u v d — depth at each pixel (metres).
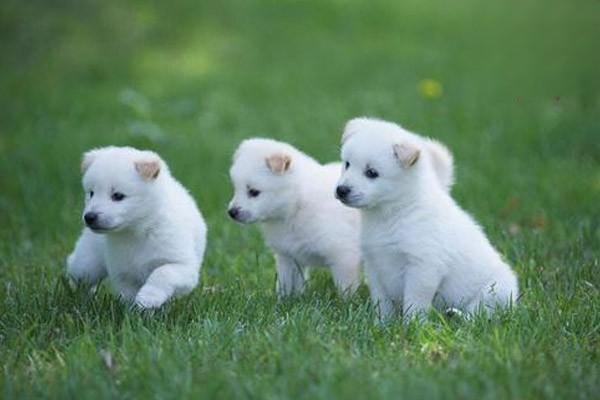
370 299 9.74
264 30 26.97
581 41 22.39
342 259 10.66
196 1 27.55
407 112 19.27
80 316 9.09
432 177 9.77
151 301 9.16
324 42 26.17
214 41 25.70
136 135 17.67
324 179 10.89
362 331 8.59
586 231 12.09
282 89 21.62
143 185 9.46
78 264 10.23
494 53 24.14
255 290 10.34
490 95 20.53
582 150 16.83
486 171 15.44
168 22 26.25
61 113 19.88
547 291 9.99
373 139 9.57
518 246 11.62
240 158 10.92
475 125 18.33
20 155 16.62
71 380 7.48
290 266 11.02
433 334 8.52
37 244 12.59
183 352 8.05
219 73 23.12
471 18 27.94
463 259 9.52
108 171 9.42
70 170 15.70
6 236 13.01
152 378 7.47
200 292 10.12
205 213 13.65
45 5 23.45
